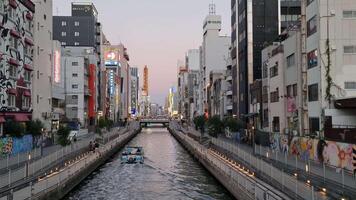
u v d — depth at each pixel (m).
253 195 29.59
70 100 124.38
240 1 97.19
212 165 52.72
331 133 40.88
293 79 57.53
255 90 79.38
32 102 69.62
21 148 54.38
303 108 52.94
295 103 56.75
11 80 58.78
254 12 91.00
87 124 132.50
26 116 65.12
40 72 74.62
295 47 56.41
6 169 37.16
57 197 35.81
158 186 46.84
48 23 79.69
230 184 38.94
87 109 134.62
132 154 71.06
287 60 60.22
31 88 69.25
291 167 35.34
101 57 166.50
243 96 93.25
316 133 46.91
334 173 29.55
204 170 60.81
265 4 91.19
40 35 74.44
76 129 103.19
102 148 69.00
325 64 46.72
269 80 67.94
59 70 97.44
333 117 45.28
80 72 124.94
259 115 75.75
